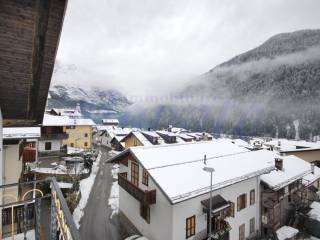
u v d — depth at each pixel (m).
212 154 20.11
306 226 22.67
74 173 28.17
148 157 16.52
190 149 20.16
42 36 3.48
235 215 17.16
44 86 4.93
